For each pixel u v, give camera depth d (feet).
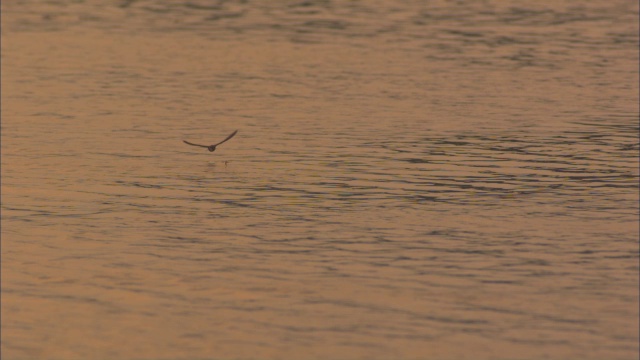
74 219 141.59
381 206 147.02
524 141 182.19
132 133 188.44
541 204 147.43
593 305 112.88
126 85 227.40
